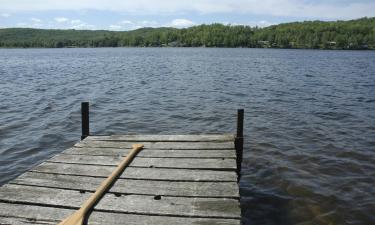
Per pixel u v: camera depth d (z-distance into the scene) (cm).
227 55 9319
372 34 14775
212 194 543
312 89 2655
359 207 770
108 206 511
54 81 3250
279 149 1156
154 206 511
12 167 1017
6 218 482
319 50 14200
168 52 11769
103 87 2794
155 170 639
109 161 688
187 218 480
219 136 841
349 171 969
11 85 2895
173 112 1789
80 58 8025
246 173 958
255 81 3216
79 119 1616
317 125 1485
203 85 2897
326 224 704
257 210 761
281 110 1817
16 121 1566
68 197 537
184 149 757
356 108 1870
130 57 8375
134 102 2086
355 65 5631
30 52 12800
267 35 17175
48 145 1229
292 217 732
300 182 895
